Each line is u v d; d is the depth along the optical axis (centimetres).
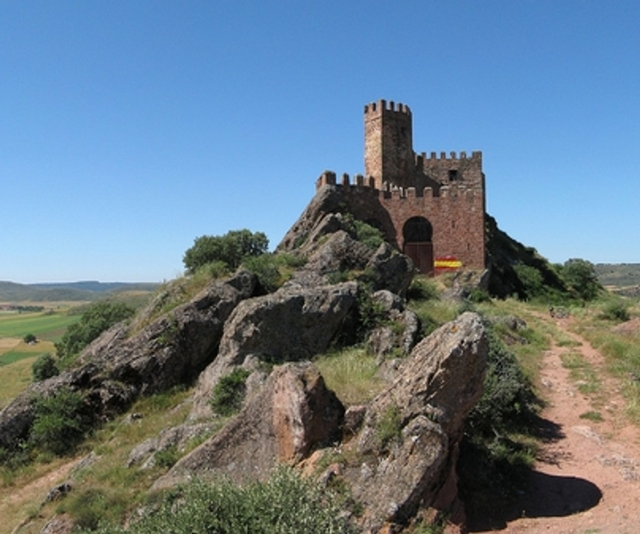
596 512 1315
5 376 6850
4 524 1819
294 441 1348
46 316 17050
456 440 1292
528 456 1627
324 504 1084
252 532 967
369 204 5653
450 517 1212
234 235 4409
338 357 2155
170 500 1356
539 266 6906
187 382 2620
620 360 2728
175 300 3034
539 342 3278
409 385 1277
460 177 6925
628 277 15938
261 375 1977
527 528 1258
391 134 6494
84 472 1898
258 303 2273
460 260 5600
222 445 1485
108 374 2558
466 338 1236
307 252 3797
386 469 1212
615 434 1841
